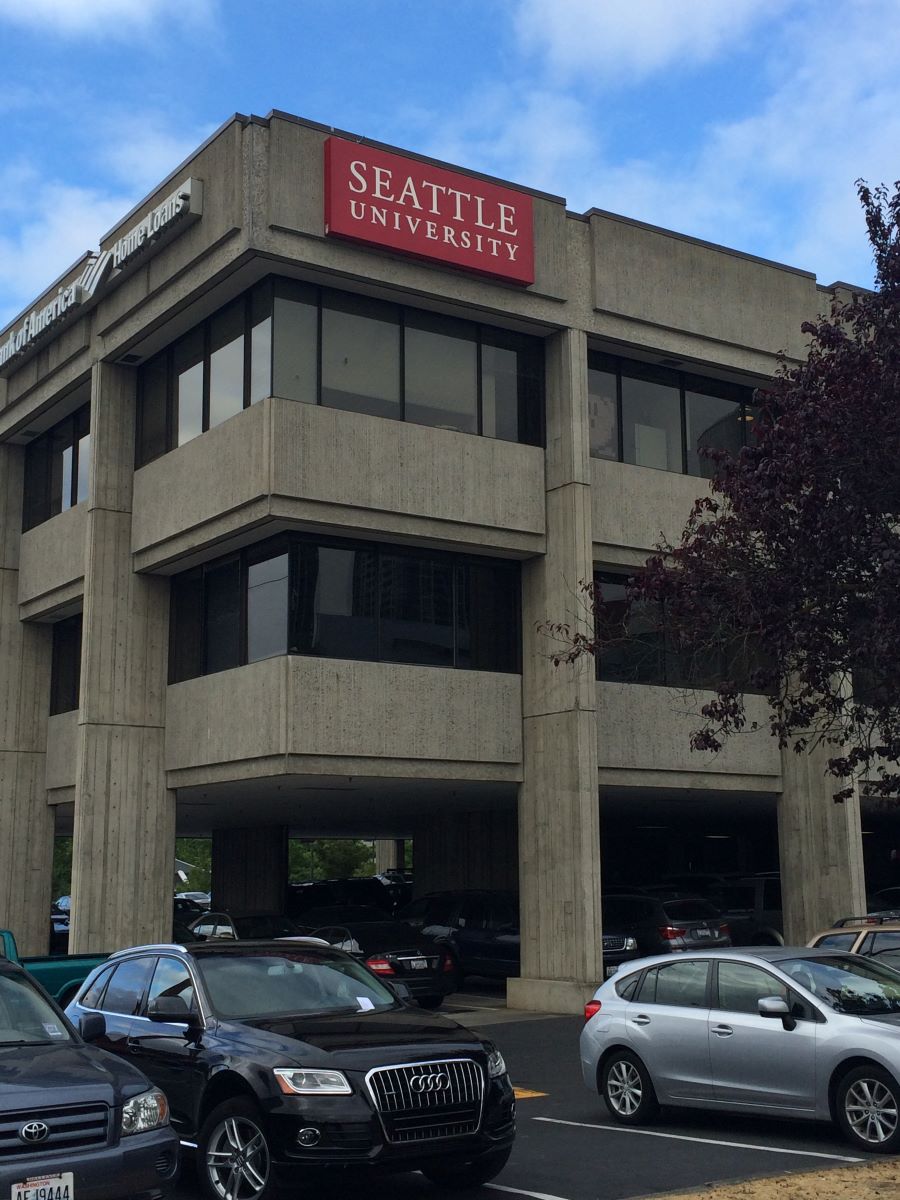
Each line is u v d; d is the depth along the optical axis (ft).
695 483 80.69
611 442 78.89
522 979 71.67
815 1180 29.68
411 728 69.36
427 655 71.67
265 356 68.08
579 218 77.10
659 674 78.33
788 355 83.87
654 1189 30.63
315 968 33.42
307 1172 26.76
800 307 85.30
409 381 72.02
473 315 73.87
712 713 40.68
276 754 65.72
